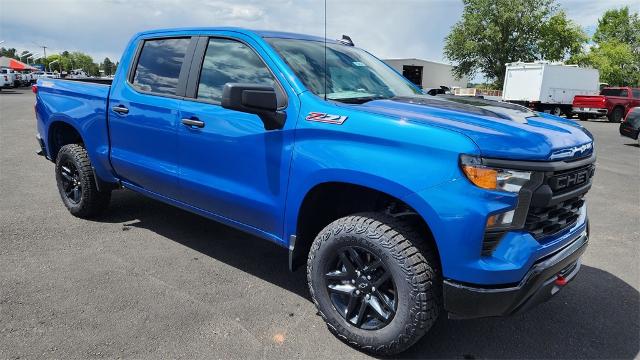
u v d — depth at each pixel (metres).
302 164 2.84
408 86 3.87
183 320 3.07
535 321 3.25
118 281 3.57
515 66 28.17
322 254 2.84
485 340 3.00
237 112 3.20
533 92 27.19
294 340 2.91
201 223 4.95
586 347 2.96
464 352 2.87
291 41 3.45
